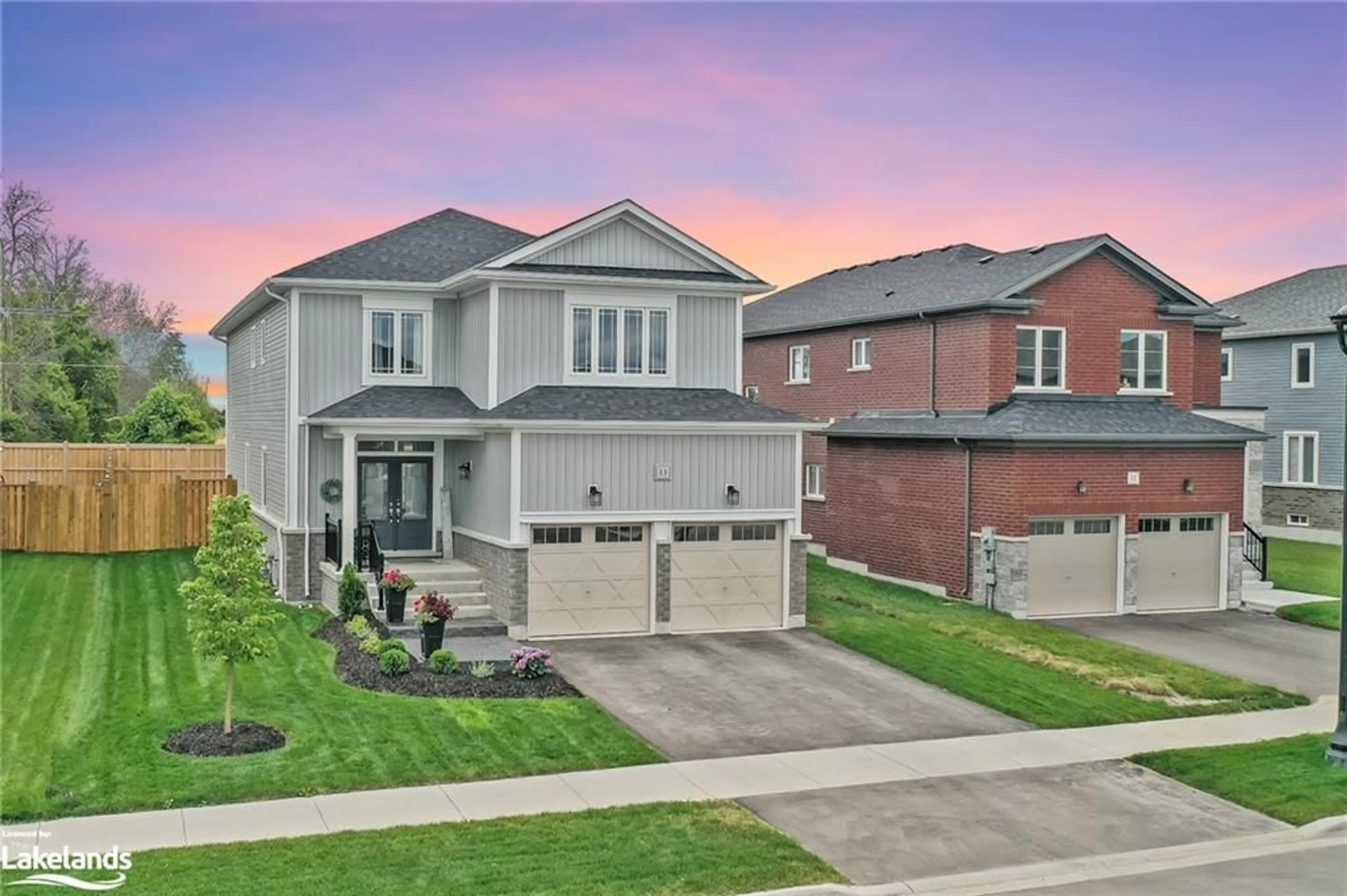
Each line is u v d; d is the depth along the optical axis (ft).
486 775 46.55
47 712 53.16
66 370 176.76
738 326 84.48
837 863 38.99
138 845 38.24
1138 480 85.61
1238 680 65.67
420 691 58.08
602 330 81.30
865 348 106.32
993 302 88.07
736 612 77.20
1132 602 85.51
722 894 35.65
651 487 75.00
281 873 35.99
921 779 48.03
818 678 64.59
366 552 77.82
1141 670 67.41
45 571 90.79
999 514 83.51
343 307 84.17
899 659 68.74
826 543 105.60
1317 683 65.57
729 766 49.01
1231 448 88.38
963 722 56.80
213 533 49.80
